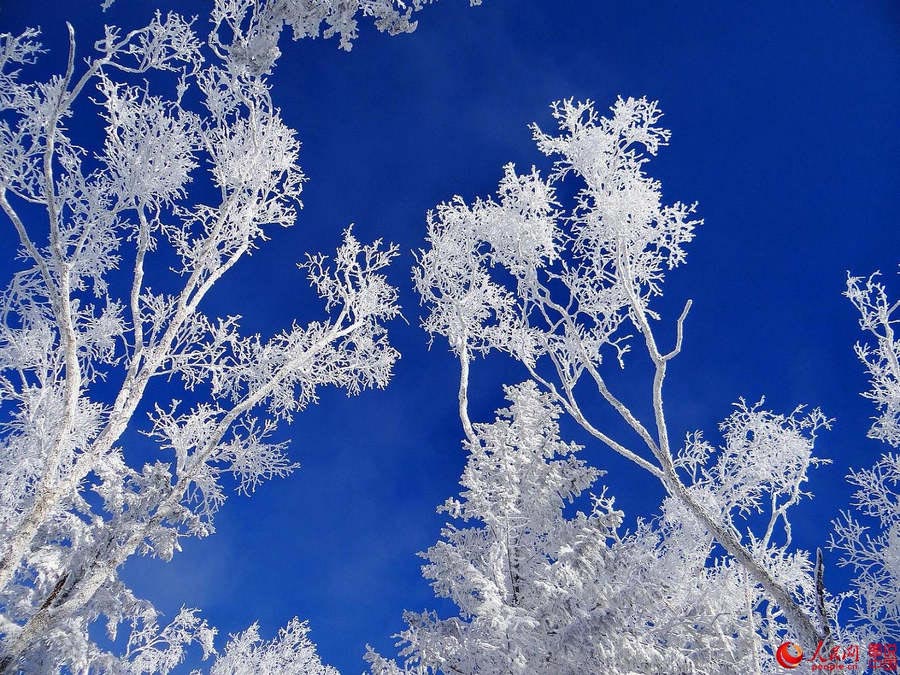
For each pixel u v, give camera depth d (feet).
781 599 19.75
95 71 26.55
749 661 21.70
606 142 26.48
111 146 30.73
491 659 19.03
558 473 23.63
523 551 23.36
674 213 26.02
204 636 31.63
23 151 26.08
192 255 35.06
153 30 28.25
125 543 24.89
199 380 32.73
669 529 29.01
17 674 20.84
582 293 27.91
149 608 26.03
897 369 24.58
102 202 29.78
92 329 30.50
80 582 23.71
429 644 20.25
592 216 26.78
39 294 28.07
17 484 26.58
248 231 36.83
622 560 19.99
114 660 24.93
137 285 31.96
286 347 36.47
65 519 25.82
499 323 32.60
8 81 26.00
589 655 17.12
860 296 26.27
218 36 29.55
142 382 30.12
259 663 47.37
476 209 32.12
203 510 28.71
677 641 20.21
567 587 18.85
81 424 29.09
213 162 36.14
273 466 31.65
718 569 27.96
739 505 29.40
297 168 39.45
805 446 28.40
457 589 21.65
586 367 25.99
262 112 37.91
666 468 22.95
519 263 29.27
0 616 21.49
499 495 23.09
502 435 24.97
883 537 23.49
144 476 27.14
